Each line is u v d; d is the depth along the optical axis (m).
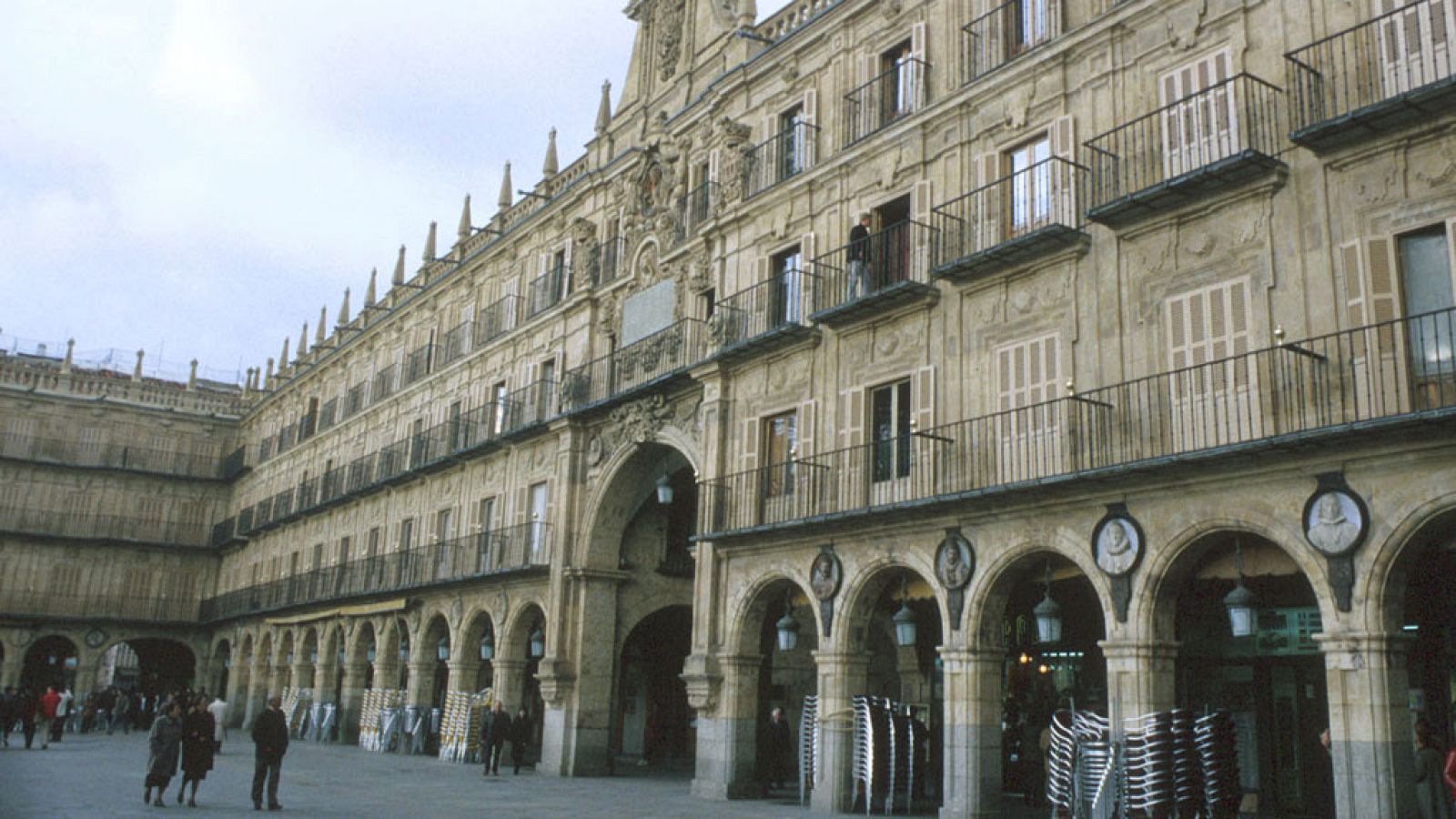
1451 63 14.86
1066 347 19.17
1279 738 19.59
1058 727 18.03
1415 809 13.90
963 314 21.27
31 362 70.06
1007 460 19.73
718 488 26.08
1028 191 20.55
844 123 25.41
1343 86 16.00
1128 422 17.89
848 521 21.88
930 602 25.83
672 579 33.38
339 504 50.53
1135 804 16.14
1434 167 14.83
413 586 39.41
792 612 27.47
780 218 26.69
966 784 19.09
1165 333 17.67
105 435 66.50
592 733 31.00
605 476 31.69
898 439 22.22
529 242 39.75
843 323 23.84
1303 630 19.19
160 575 66.12
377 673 42.72
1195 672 20.98
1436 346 13.99
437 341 45.81
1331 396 15.26
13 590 62.00
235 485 68.00
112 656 91.06
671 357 29.77
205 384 75.31
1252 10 17.38
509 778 29.28
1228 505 15.98
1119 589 17.20
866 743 21.30
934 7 23.61
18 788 22.80
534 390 36.50
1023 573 19.80
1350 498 14.51
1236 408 16.19
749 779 24.59
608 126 35.88
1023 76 20.98
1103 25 19.55
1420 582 17.25
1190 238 17.58
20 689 58.25
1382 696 13.94
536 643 32.72
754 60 28.31
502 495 37.47
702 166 30.67
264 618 55.50
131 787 24.09
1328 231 15.79
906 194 23.31
